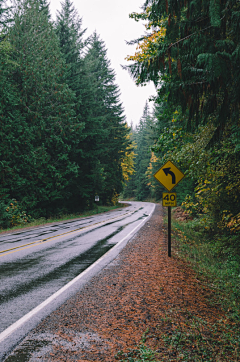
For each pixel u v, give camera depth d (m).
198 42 4.74
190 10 4.86
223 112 5.31
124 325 4.20
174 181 9.21
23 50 24.56
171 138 11.04
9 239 13.49
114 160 50.50
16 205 22.44
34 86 24.59
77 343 3.67
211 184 10.70
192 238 15.45
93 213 33.66
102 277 6.81
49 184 24.94
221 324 4.50
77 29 33.62
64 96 26.30
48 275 7.07
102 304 5.04
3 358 3.32
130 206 50.12
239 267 8.97
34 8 26.22
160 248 10.66
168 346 3.62
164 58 5.13
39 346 3.60
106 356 3.37
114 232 15.64
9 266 8.04
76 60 33.00
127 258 8.93
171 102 5.71
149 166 80.00
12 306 4.98
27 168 22.91
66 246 11.34
